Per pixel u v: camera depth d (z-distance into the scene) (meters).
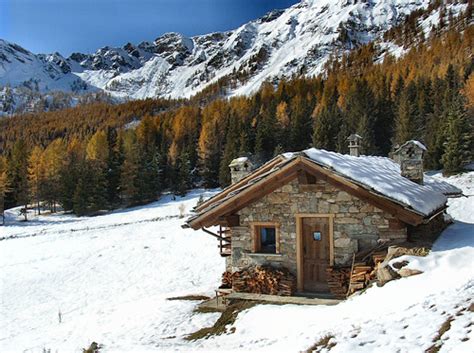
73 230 46.69
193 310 14.18
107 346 11.38
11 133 147.25
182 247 32.25
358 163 13.98
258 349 8.89
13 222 59.41
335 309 10.21
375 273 11.28
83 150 95.44
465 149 53.09
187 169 70.75
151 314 14.66
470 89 69.69
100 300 21.77
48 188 68.56
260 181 13.38
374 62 179.25
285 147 77.62
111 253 32.25
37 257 33.69
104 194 63.16
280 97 109.25
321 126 72.44
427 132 62.94
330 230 12.94
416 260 10.34
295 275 13.36
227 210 14.10
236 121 85.94
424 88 80.06
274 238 14.39
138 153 72.56
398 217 11.77
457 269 9.61
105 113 169.00
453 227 15.98
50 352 11.92
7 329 18.08
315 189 13.17
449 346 5.85
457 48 122.75
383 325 7.41
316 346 7.49
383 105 77.88
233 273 14.02
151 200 66.06
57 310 20.44
